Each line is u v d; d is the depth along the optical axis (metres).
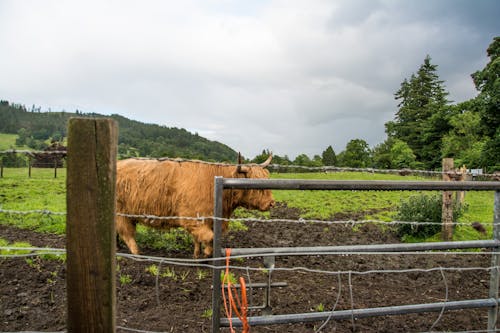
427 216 9.74
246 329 2.76
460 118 57.34
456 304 3.42
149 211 6.48
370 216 13.66
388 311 3.24
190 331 4.05
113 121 1.94
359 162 60.38
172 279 5.55
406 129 78.56
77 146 1.92
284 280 5.99
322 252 2.99
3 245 6.64
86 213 1.95
